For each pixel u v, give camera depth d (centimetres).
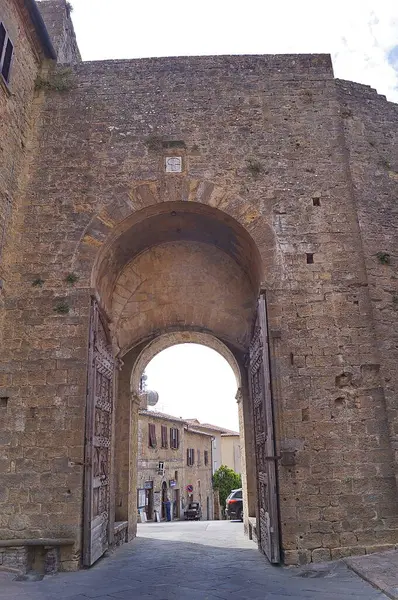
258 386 1177
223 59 1325
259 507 1180
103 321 1216
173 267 1459
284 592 717
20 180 1175
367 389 1021
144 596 707
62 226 1146
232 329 1462
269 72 1312
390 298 1112
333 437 988
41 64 1314
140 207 1169
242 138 1235
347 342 1053
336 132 1245
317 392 1016
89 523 940
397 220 1192
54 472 955
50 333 1052
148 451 3550
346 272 1108
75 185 1187
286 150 1224
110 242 1168
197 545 1288
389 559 859
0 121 1076
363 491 955
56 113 1262
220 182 1191
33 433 981
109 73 1308
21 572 872
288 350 1046
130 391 1552
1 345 1044
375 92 1333
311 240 1136
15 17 1156
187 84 1296
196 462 4647
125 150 1222
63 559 910
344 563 875
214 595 708
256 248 1138
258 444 1191
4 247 1082
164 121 1254
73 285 1091
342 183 1192
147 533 1673
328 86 1294
